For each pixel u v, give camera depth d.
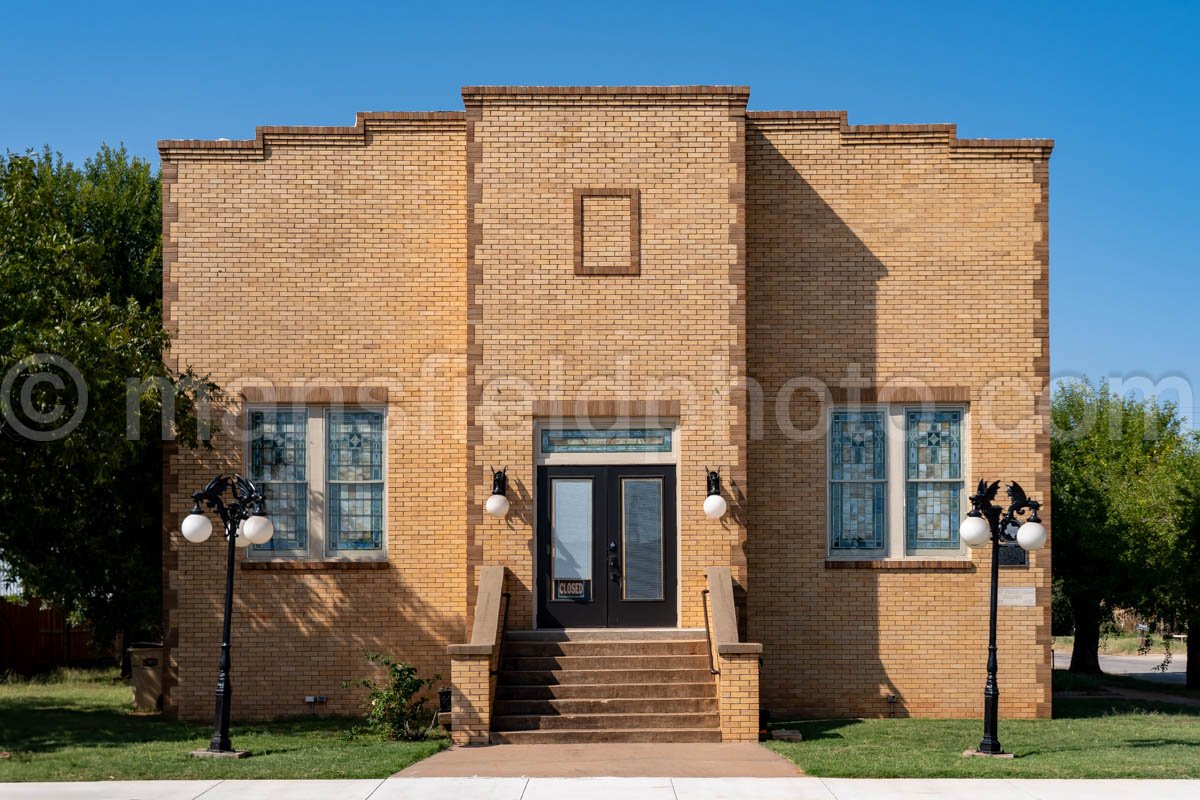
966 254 19.08
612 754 14.88
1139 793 12.47
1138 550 26.31
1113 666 36.81
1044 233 19.09
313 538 18.84
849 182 19.16
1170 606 26.33
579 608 18.17
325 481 18.94
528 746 15.53
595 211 18.25
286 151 19.09
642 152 18.28
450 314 19.05
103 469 17.30
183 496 18.69
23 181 17.89
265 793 12.62
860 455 19.08
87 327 16.89
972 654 18.70
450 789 12.77
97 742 16.14
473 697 15.75
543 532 18.25
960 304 19.03
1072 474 29.27
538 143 18.27
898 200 19.14
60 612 31.69
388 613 18.69
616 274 18.17
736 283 18.14
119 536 22.22
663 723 16.14
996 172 19.14
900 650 18.72
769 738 16.05
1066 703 21.95
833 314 19.03
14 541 20.62
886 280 19.06
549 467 18.31
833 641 18.73
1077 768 13.60
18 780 13.28
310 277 19.00
